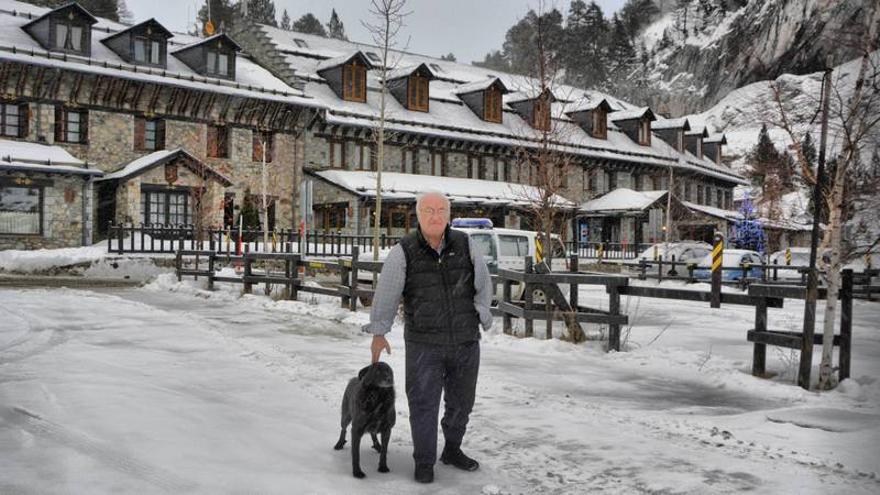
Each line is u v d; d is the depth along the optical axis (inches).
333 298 665.6
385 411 175.0
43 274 916.0
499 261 580.4
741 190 2603.3
